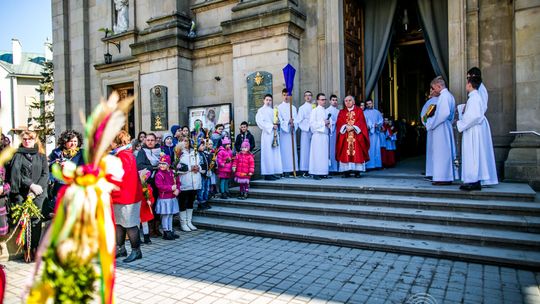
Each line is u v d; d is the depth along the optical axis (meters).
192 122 11.54
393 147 10.86
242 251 5.79
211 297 4.10
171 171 6.66
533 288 4.11
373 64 11.16
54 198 5.68
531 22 7.35
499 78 8.09
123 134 5.29
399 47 14.89
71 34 15.25
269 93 10.06
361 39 11.18
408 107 17.53
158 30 11.96
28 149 5.63
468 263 4.93
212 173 8.06
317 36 10.23
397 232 5.75
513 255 4.79
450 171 6.89
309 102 9.41
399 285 4.29
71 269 2.12
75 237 2.10
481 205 5.80
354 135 8.56
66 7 15.31
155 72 12.13
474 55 8.30
